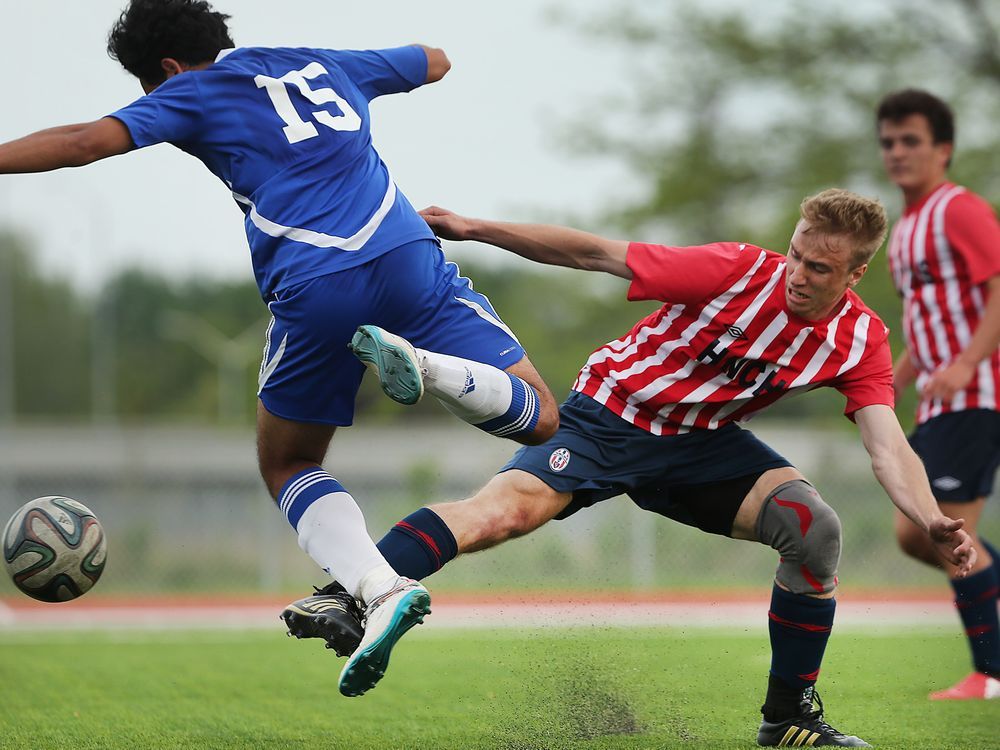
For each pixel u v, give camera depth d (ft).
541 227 53.31
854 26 269.03
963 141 256.11
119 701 71.15
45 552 49.57
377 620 44.88
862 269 49.96
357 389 50.11
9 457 326.85
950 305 73.77
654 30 279.90
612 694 69.15
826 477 184.85
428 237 50.03
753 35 274.98
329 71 50.34
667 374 53.93
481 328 50.70
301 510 49.32
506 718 62.80
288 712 66.39
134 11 49.85
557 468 53.62
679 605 142.51
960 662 84.69
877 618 126.52
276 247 47.60
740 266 51.93
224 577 180.34
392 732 59.31
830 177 268.41
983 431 72.13
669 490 55.83
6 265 403.34
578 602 144.05
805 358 52.49
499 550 167.32
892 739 55.98
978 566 70.54
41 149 44.01
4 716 64.95
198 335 651.25
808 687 54.60
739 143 280.92
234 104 47.60
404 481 212.64
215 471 282.15
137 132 45.75
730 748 53.57
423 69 53.88
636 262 52.19
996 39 259.60
